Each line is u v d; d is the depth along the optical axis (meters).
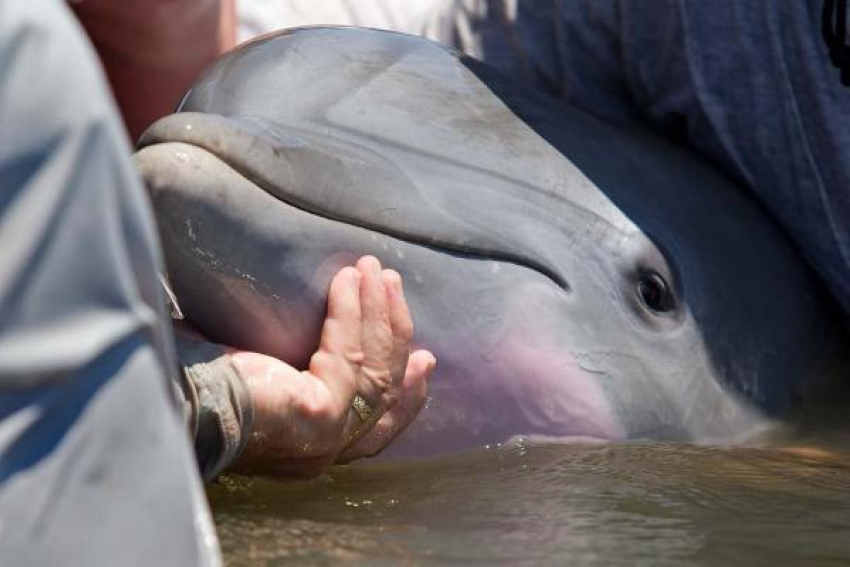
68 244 3.91
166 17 9.48
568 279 7.88
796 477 7.59
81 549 4.00
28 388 3.92
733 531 6.55
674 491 7.14
